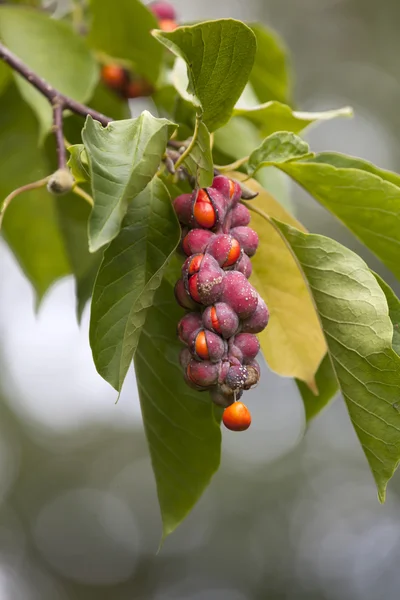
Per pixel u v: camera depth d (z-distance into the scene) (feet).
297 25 7.43
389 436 2.50
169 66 3.19
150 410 2.71
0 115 3.23
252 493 8.04
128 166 2.35
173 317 2.67
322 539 8.07
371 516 8.02
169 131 2.40
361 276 2.51
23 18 3.06
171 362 2.68
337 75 7.36
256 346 2.42
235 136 2.96
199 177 2.48
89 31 3.14
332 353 2.53
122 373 2.41
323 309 2.53
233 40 2.43
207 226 2.47
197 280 2.41
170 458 2.72
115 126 2.38
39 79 2.81
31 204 3.40
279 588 8.07
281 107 2.80
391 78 7.32
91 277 3.12
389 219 2.64
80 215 3.16
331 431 8.00
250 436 7.99
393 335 2.58
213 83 2.47
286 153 2.59
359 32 7.42
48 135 3.21
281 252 2.73
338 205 2.65
